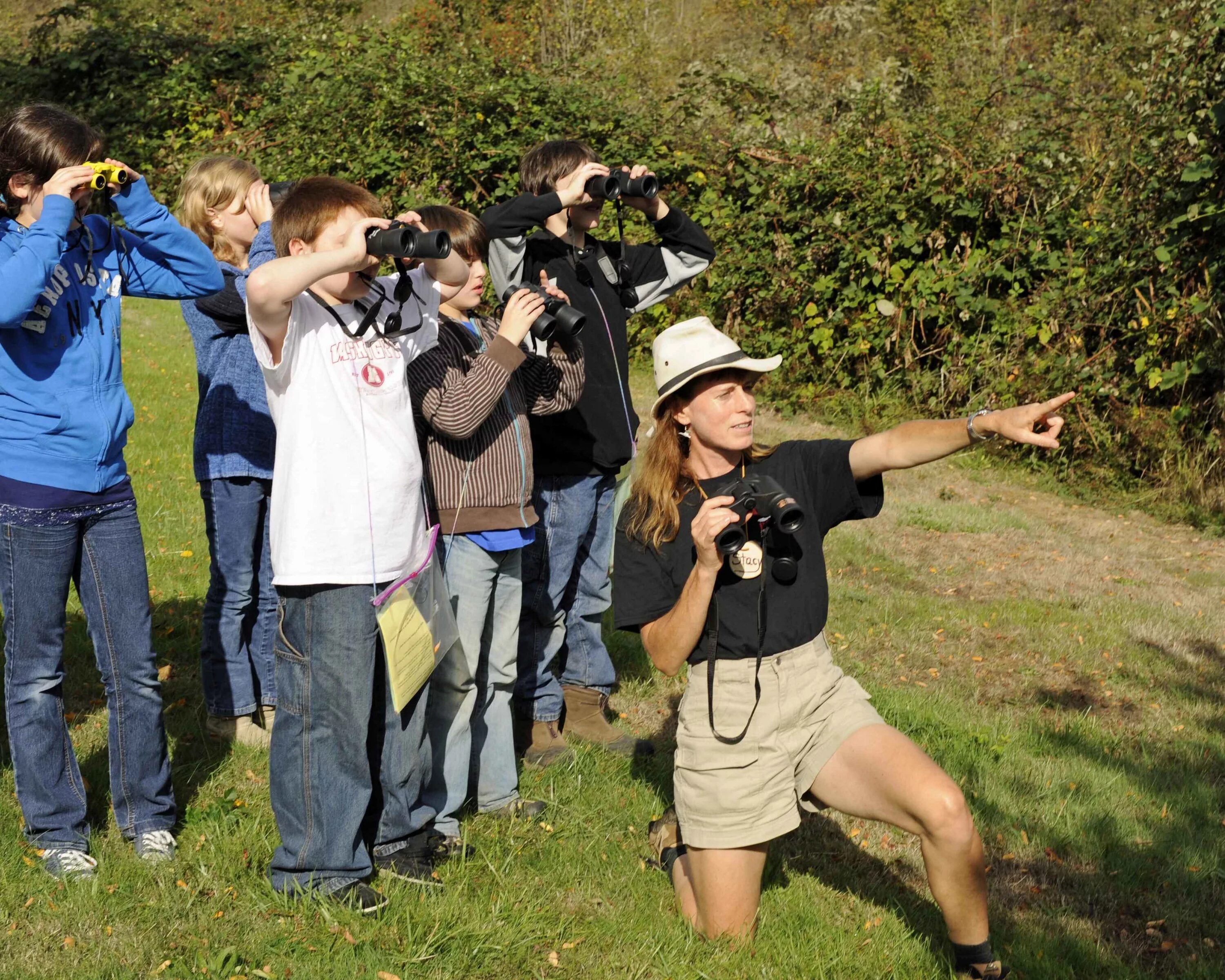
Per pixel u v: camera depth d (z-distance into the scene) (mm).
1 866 3305
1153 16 15430
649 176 4496
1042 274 10461
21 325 3113
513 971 3070
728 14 30531
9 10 32750
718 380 3199
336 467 3014
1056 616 6621
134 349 12625
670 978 3070
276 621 4391
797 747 3168
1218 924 3637
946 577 7258
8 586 3230
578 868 3609
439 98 13070
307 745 3199
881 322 10961
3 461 3174
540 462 4273
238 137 15492
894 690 5379
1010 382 10141
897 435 3152
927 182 10664
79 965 2934
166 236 3389
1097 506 9367
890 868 3891
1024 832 4121
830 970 3191
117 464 3340
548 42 25328
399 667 3086
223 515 4203
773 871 3760
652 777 4367
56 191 3059
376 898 3264
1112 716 5312
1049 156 10492
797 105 13484
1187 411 9352
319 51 16141
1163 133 9664
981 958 3004
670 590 3311
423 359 3393
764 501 2992
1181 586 7430
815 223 11219
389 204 13180
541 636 4387
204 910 3211
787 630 3191
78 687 4664
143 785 3479
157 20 19531
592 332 4352
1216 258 9203
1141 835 4176
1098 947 3465
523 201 4191
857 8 28906
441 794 3672
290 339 2957
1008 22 25000
